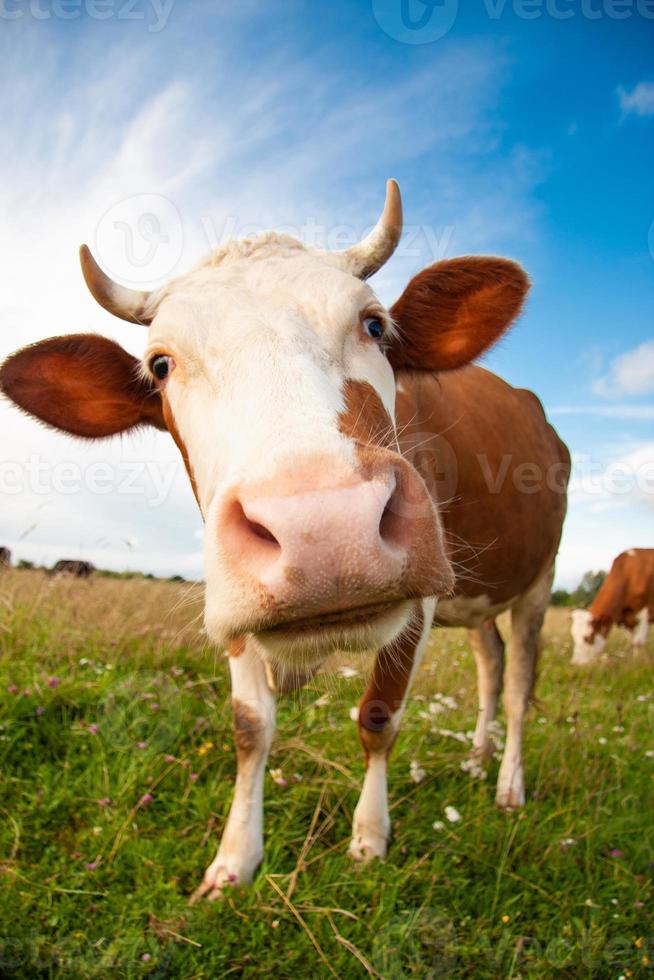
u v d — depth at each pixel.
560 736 1.70
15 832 1.07
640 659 3.54
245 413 0.73
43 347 1.08
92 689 1.43
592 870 1.19
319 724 1.49
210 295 0.87
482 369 1.73
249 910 0.97
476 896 1.07
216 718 1.45
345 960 0.91
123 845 1.07
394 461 0.65
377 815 1.16
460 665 2.35
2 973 0.84
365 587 0.59
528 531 1.61
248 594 0.61
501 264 1.11
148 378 1.11
